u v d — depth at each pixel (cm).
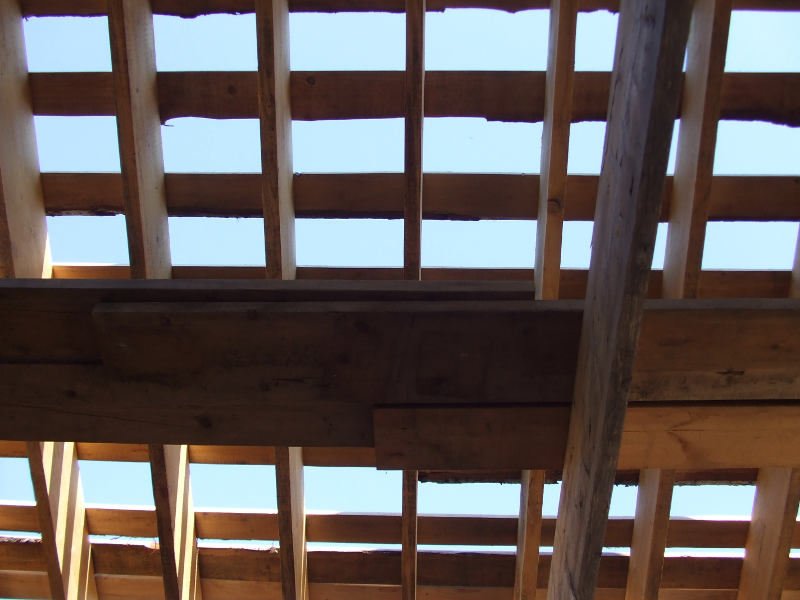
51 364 196
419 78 314
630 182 147
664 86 133
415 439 194
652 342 186
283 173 348
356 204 388
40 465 395
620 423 164
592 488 174
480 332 187
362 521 450
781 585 420
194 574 452
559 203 335
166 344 190
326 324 187
